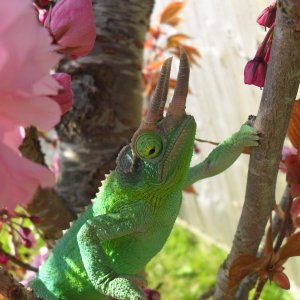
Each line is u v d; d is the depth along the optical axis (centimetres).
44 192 23
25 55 9
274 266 18
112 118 25
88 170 25
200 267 63
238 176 59
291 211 18
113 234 18
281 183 48
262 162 15
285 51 13
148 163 17
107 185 19
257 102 49
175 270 62
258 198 16
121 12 25
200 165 19
